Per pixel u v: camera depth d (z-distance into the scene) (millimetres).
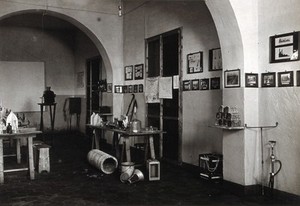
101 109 9570
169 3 7262
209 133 6117
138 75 8711
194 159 6523
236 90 5102
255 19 5047
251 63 5027
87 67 12266
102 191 5281
